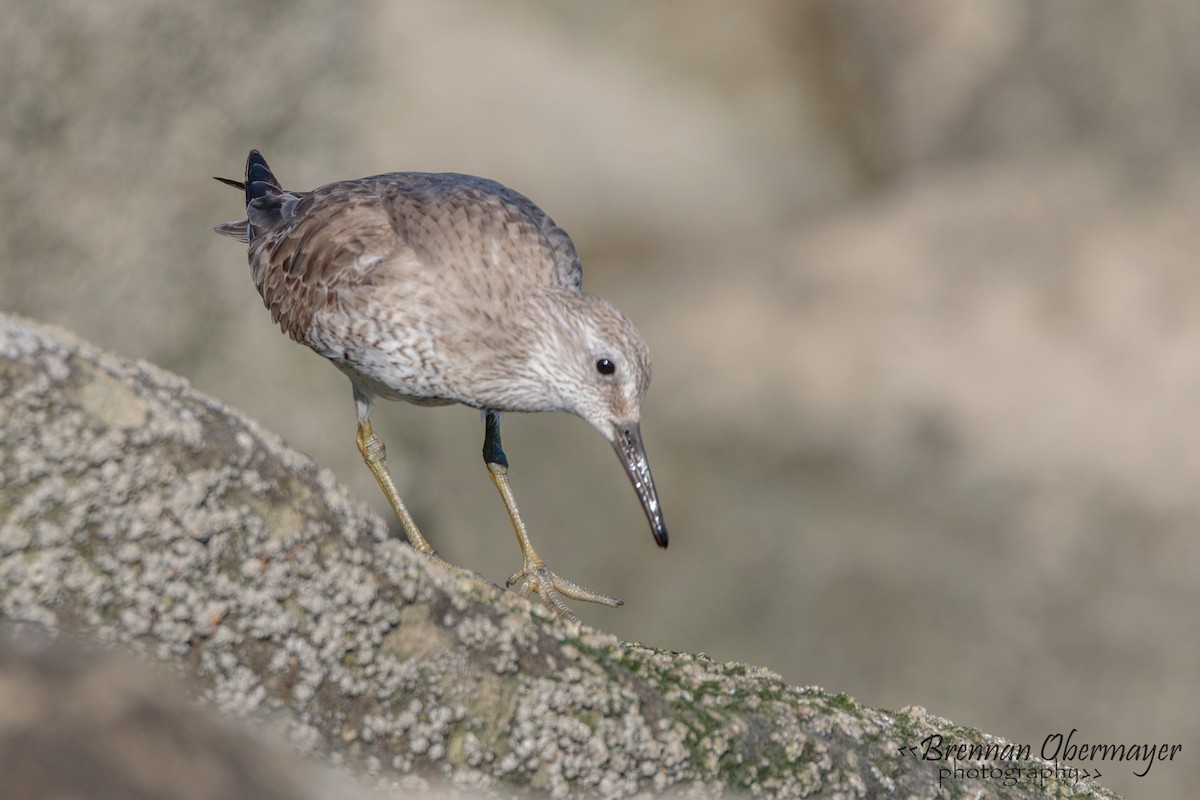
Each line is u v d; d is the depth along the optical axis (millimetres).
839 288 19766
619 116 21266
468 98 20484
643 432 18141
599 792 5734
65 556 4969
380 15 19859
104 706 4895
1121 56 20328
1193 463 16719
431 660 5504
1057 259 19500
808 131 21734
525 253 8141
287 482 5379
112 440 5031
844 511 16938
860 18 21359
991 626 15695
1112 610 15555
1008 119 20953
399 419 15430
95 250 13922
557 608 8234
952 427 17656
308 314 8484
